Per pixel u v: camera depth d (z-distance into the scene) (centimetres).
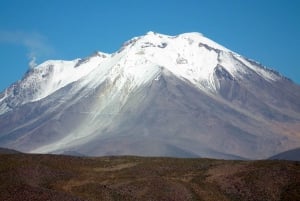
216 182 13112
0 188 11638
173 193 12244
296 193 12131
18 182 12088
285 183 12750
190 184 12988
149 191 12256
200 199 12194
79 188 12331
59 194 11412
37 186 12069
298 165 13700
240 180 12975
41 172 13175
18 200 10862
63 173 13400
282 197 12206
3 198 10962
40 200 10919
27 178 12669
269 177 12988
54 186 12475
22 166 13262
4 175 12638
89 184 12600
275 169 13350
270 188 12581
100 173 13825
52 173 13262
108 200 11688
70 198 11269
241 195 12462
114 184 12762
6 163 13475
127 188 12412
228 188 12775
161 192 12231
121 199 11756
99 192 12062
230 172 13625
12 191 11406
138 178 13250
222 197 12431
